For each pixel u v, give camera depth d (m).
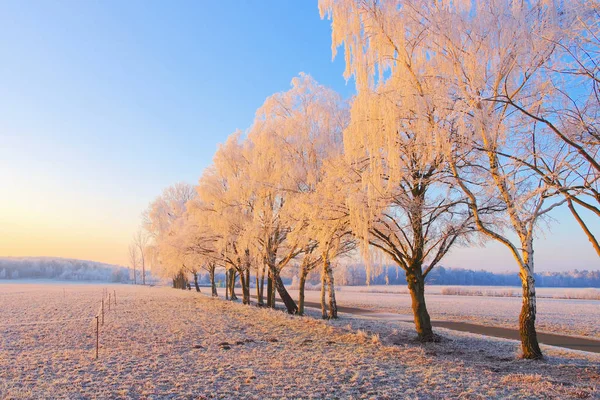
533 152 9.73
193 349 12.52
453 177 11.48
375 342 13.83
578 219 10.54
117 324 18.11
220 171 25.70
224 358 11.10
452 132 10.21
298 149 19.53
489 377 8.98
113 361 10.66
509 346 15.02
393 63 11.17
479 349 13.91
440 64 10.10
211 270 43.75
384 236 14.22
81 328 16.89
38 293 45.06
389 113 10.42
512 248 11.33
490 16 9.78
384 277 15.73
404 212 13.84
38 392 7.66
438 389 7.95
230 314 22.61
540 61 9.30
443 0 10.59
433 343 14.62
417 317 15.06
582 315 30.27
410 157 12.27
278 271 24.45
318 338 14.73
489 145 9.71
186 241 29.38
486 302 44.25
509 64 9.61
